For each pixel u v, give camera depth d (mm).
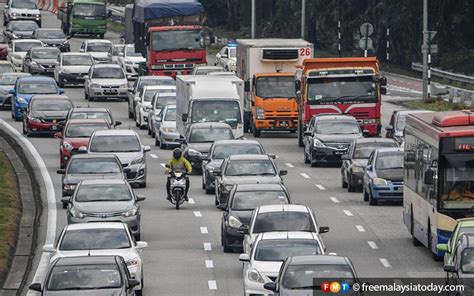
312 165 118750
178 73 178750
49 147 130625
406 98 174625
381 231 83500
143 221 88500
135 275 62469
